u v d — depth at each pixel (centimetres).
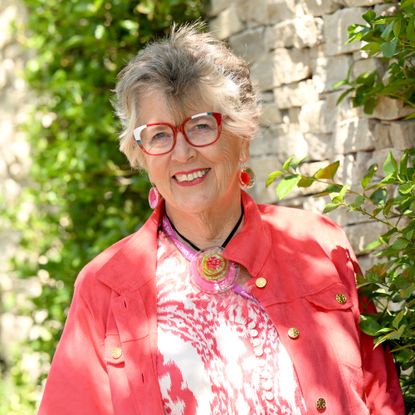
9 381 1081
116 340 436
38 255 938
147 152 432
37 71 889
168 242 458
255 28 665
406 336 440
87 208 862
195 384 420
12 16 1035
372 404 446
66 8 811
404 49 451
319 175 454
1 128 1056
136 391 421
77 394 435
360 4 527
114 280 447
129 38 786
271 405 419
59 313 873
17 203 1016
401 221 512
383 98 511
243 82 445
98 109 816
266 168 661
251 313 435
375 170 452
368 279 447
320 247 460
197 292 439
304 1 590
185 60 430
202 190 432
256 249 447
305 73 597
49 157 887
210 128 427
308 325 434
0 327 1102
